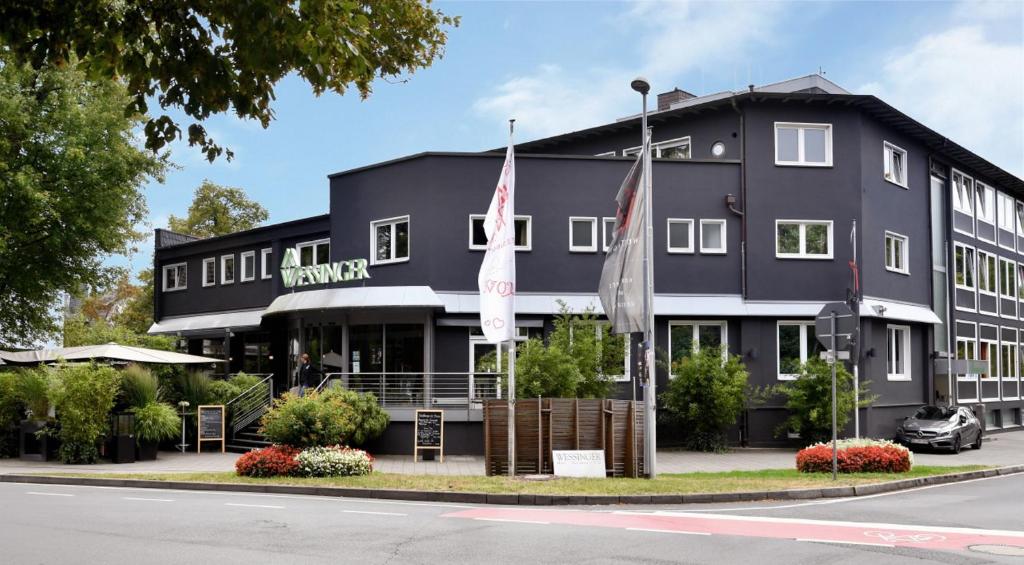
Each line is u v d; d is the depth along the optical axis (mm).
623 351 26156
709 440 27203
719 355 27250
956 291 38688
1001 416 43125
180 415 27172
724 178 30031
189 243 39938
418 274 28547
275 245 35594
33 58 7508
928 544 11000
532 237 28938
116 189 33969
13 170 31500
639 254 19156
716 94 39781
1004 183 44469
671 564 9602
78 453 23125
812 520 13156
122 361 27062
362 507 14719
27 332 37312
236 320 36781
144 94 7699
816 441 27672
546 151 36719
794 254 30047
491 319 18891
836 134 30672
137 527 12164
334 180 30750
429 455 23953
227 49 7582
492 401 19703
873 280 31234
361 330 29016
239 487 17500
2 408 24844
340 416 20641
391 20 9734
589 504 15281
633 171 19438
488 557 9945
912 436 29531
